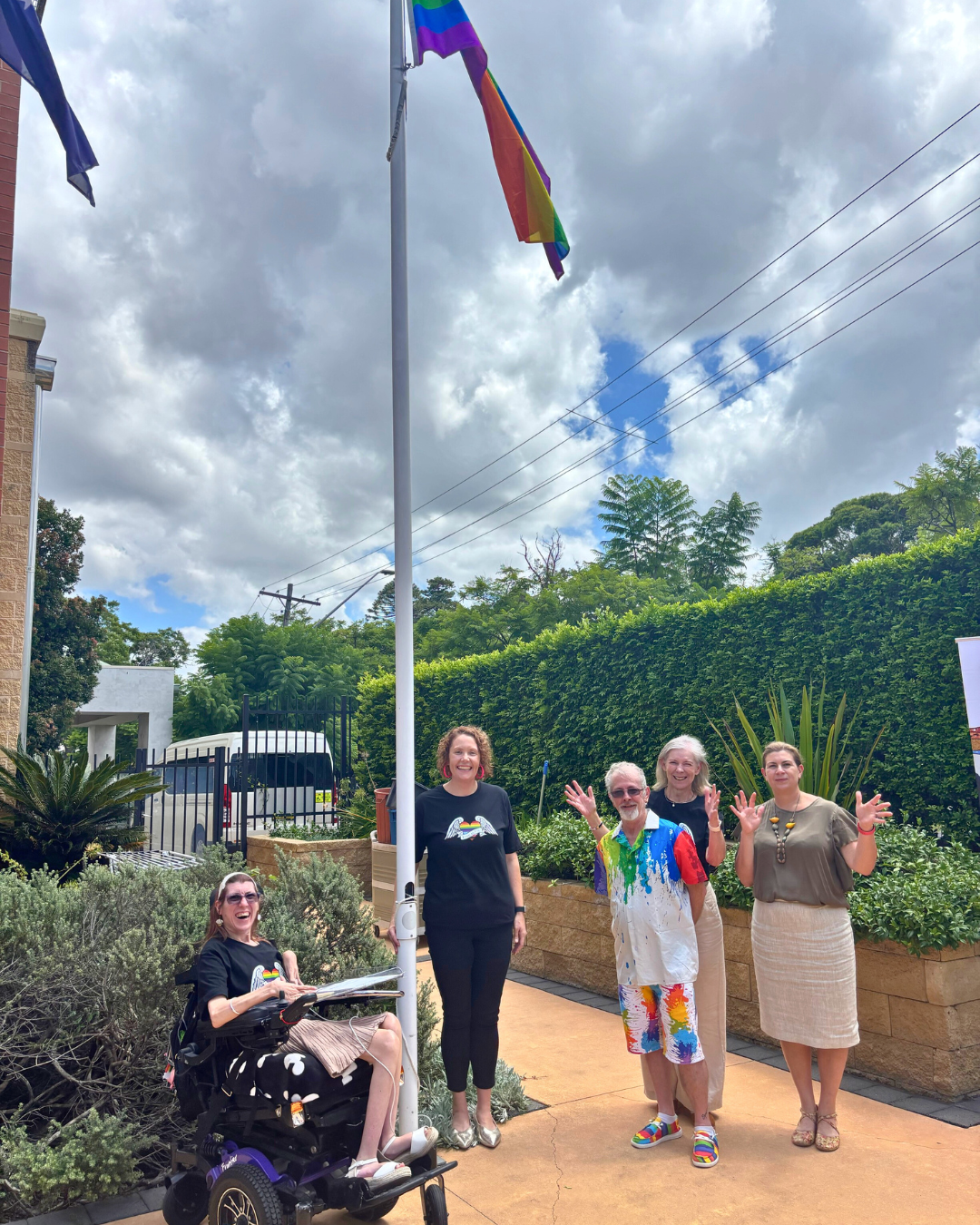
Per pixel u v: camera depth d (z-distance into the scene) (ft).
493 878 13.65
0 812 28.78
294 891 16.12
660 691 29.12
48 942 13.48
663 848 13.30
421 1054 15.19
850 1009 12.89
